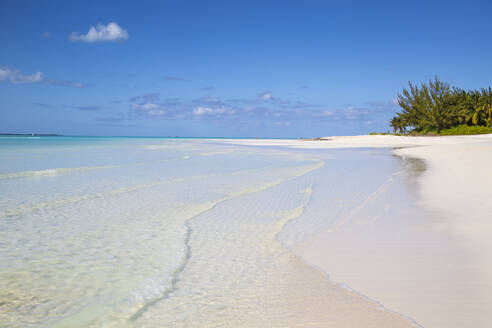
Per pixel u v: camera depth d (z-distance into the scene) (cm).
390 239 524
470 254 439
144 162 1973
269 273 413
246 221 666
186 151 3381
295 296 347
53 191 984
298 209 764
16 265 443
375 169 1549
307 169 1593
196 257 473
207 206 797
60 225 633
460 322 283
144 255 482
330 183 1138
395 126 8475
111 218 686
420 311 304
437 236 523
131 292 366
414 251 463
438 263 414
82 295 360
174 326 294
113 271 424
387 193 924
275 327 286
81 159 2139
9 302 344
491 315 293
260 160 2180
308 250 494
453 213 658
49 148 3575
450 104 6366
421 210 705
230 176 1344
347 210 745
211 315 312
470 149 2602
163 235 576
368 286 363
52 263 451
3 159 2088
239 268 431
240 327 288
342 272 407
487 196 793
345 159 2214
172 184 1130
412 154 2509
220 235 576
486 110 6097
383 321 290
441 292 339
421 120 6688
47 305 338
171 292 364
